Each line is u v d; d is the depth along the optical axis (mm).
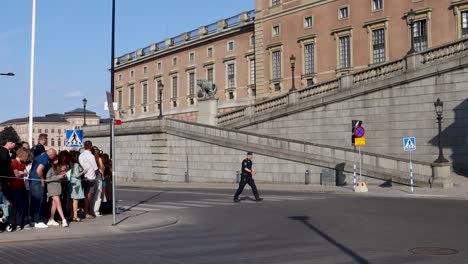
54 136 142875
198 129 40438
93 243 11633
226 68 63969
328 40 48562
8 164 13039
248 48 60438
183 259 9469
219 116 44719
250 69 60219
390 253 9781
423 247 10391
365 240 11367
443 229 12859
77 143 25703
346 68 46531
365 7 45438
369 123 35500
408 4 42281
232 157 37938
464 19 39031
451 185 28188
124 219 15664
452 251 9914
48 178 13961
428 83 32875
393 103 34438
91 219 15766
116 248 10852
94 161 15953
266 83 55250
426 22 41031
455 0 39250
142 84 83750
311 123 38531
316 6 49812
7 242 11781
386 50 43625
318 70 49344
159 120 43719
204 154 40031
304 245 10883
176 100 74062
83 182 15805
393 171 29750
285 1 53219
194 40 69312
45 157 13852
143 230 13945
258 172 36156
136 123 46844
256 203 21188
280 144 35062
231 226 14281
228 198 24141
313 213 16891
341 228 13328
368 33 45062
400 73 34031
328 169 32281
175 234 12969
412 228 13094
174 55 74875
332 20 48281
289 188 30641
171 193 28234
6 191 13172
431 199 22359
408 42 42125
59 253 10305
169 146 43188
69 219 15562
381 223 14141
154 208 19641
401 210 17500
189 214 17578
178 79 73688
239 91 61688
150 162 45062
